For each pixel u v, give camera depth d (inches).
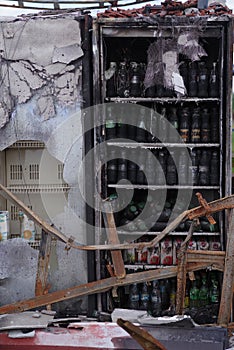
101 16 131.5
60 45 129.8
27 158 146.9
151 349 65.2
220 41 131.9
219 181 135.7
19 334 87.4
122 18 126.5
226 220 130.0
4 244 137.3
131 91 135.8
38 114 132.4
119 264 112.2
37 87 131.4
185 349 82.9
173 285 139.7
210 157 138.8
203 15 127.9
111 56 152.0
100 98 130.0
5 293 138.2
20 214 146.1
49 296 111.0
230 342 90.5
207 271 142.3
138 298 137.1
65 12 141.9
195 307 136.6
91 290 112.3
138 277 111.5
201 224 138.1
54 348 82.4
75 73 130.4
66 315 134.6
